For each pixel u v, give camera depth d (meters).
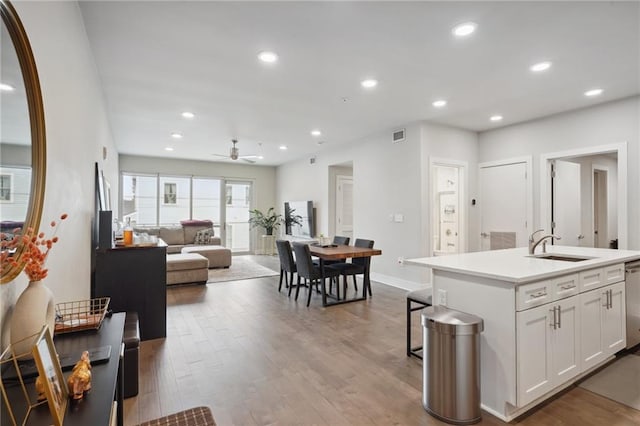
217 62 3.13
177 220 8.94
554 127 4.68
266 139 6.39
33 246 1.22
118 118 4.99
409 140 5.23
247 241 9.95
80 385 1.03
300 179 8.63
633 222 3.90
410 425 1.94
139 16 2.39
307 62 3.12
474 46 2.81
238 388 2.33
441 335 1.98
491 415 2.03
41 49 1.50
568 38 2.68
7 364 1.09
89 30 2.57
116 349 1.40
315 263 5.05
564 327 2.20
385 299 4.66
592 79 3.47
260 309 4.19
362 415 2.03
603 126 4.18
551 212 4.82
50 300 1.29
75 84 2.23
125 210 8.27
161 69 3.29
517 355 1.92
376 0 2.20
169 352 2.91
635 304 2.90
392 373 2.54
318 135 6.05
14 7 1.16
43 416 0.92
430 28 2.54
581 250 3.32
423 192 5.04
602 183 5.92
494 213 5.41
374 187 5.93
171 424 1.90
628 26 2.50
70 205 2.11
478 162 5.66
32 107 1.30
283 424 1.94
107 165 4.70
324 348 3.00
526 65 3.16
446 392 1.96
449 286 2.34
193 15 2.38
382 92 3.88
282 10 2.32
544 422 1.96
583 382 2.42
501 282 2.00
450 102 4.20
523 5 2.25
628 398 2.21
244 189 9.88
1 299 1.13
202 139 6.42
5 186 1.10
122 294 3.11
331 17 2.40
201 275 5.49
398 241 5.41
